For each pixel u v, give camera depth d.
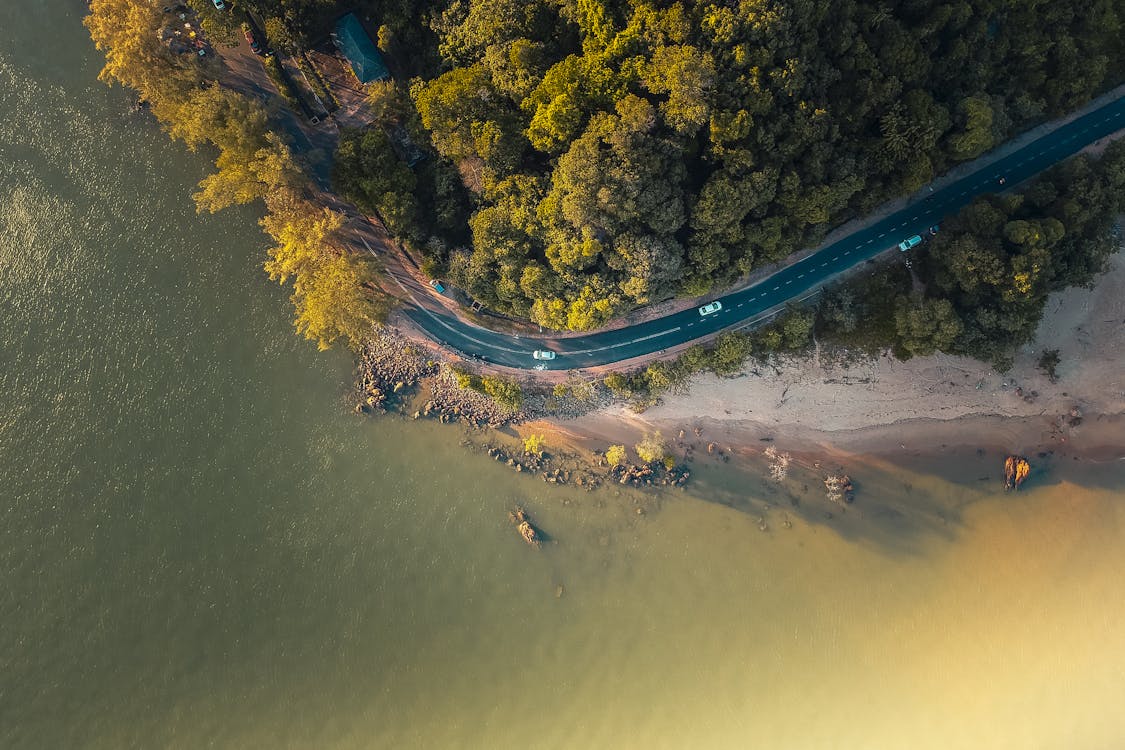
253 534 108.88
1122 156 94.94
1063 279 97.69
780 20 79.75
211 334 110.38
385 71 103.50
